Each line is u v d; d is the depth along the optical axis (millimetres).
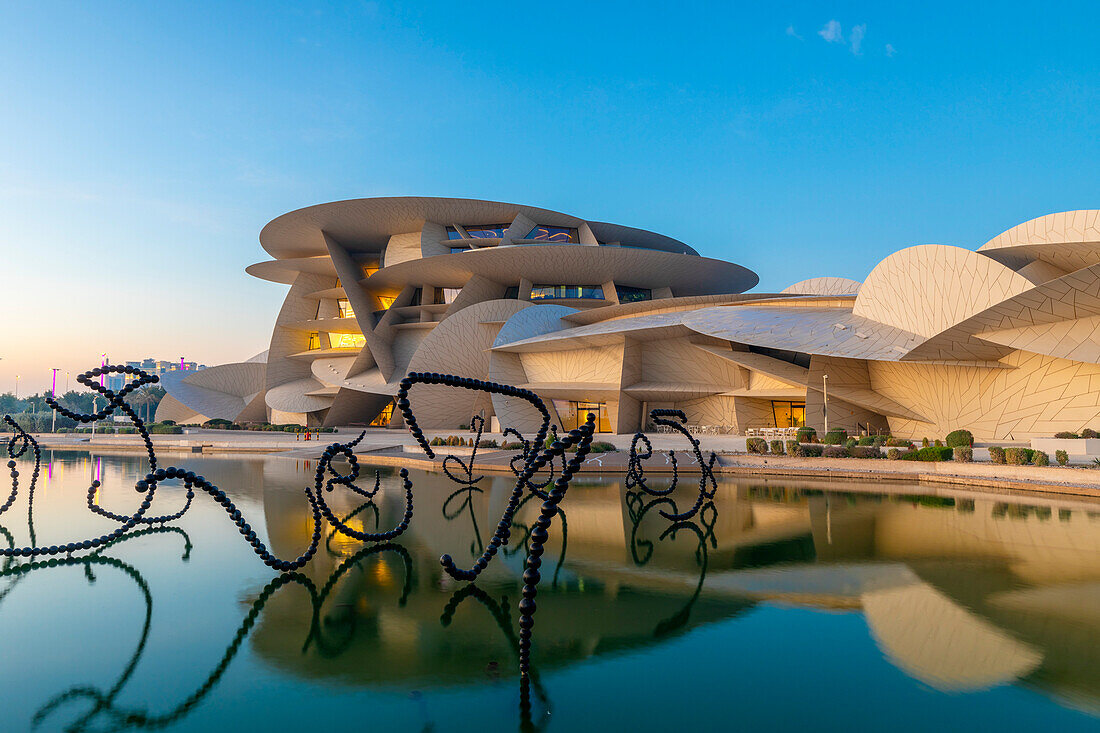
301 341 57906
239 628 6527
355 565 9156
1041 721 4508
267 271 59469
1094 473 15688
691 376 35938
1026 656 5699
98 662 5641
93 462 28312
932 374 27562
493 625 6617
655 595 7621
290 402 53188
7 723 4500
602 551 9969
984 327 22688
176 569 8898
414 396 40938
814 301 34375
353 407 51156
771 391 33375
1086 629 6355
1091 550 9750
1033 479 16875
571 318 41906
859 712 4664
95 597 7566
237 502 15133
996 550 9773
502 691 5062
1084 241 20344
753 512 13656
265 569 8898
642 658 5727
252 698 4938
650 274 52062
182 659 5730
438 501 15602
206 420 57281
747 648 5938
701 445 29969
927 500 15188
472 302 49844
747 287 60625
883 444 24781
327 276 59344
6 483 19688
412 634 6367
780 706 4758
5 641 6145
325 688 5117
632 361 35938
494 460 25344
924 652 5793
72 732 4387
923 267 25984
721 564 9086
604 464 22594
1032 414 24031
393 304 52219
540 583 8164
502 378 38844
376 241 55250
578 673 5410
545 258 47188
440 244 51438
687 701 4867
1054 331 21641
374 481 20156
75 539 10922
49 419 71438
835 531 11422
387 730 4422
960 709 4688
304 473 22703
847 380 30469
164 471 7285
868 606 7129
